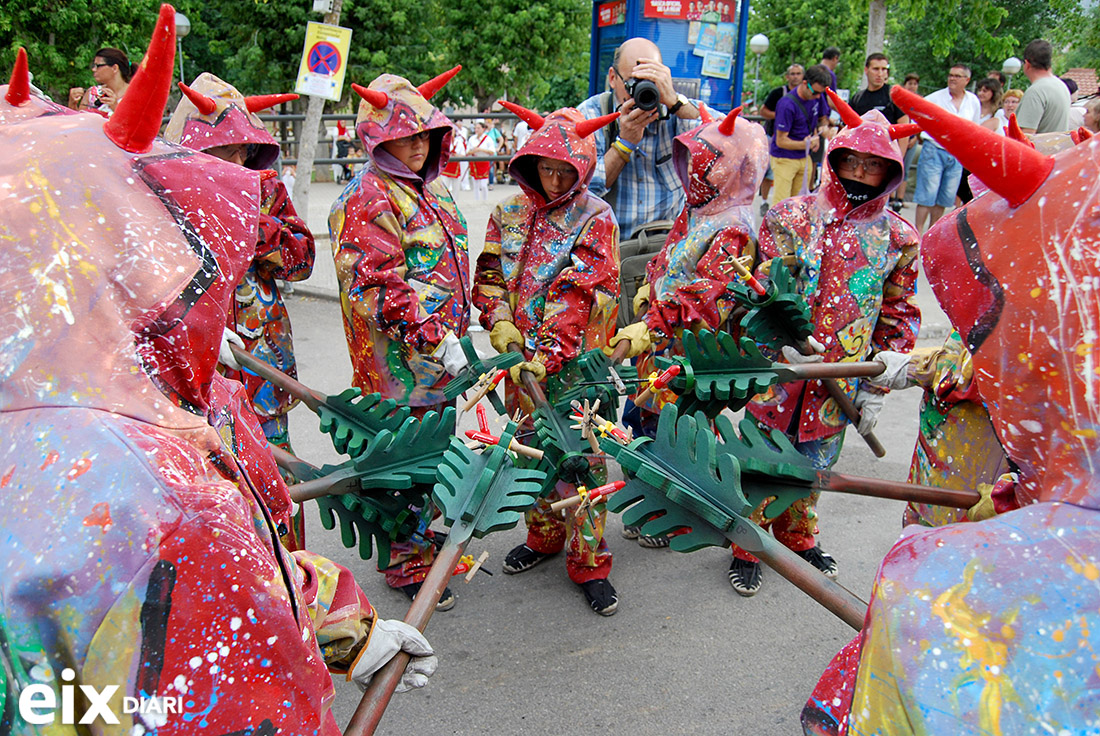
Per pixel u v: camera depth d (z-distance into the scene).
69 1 11.67
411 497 2.26
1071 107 7.02
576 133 2.99
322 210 12.54
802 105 8.23
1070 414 1.13
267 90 18.83
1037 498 1.21
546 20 23.48
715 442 1.85
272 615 1.02
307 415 5.02
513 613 3.17
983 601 1.11
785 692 2.73
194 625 0.96
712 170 3.17
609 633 3.05
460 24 23.84
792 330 2.83
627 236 4.28
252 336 2.96
